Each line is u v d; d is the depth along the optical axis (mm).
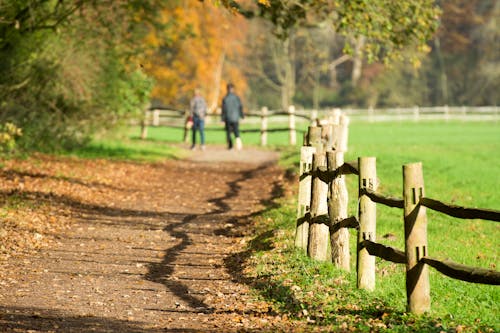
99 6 39438
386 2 33969
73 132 43625
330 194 17578
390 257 14383
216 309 14797
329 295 15266
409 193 13750
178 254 20422
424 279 13688
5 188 28516
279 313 14281
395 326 12703
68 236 22281
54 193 28906
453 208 12641
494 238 24156
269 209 26172
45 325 13086
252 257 19234
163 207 28344
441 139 64875
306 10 35750
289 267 17703
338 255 17406
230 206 28562
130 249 20953
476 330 12680
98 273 17938
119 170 37562
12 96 38969
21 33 36250
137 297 15727
